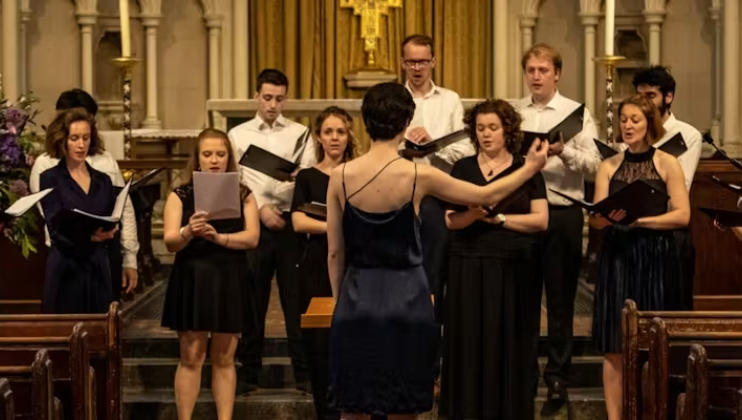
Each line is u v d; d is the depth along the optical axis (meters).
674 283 7.75
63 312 7.93
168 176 14.55
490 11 15.94
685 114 15.62
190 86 16.02
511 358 7.39
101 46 16.00
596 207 7.39
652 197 7.28
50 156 8.08
